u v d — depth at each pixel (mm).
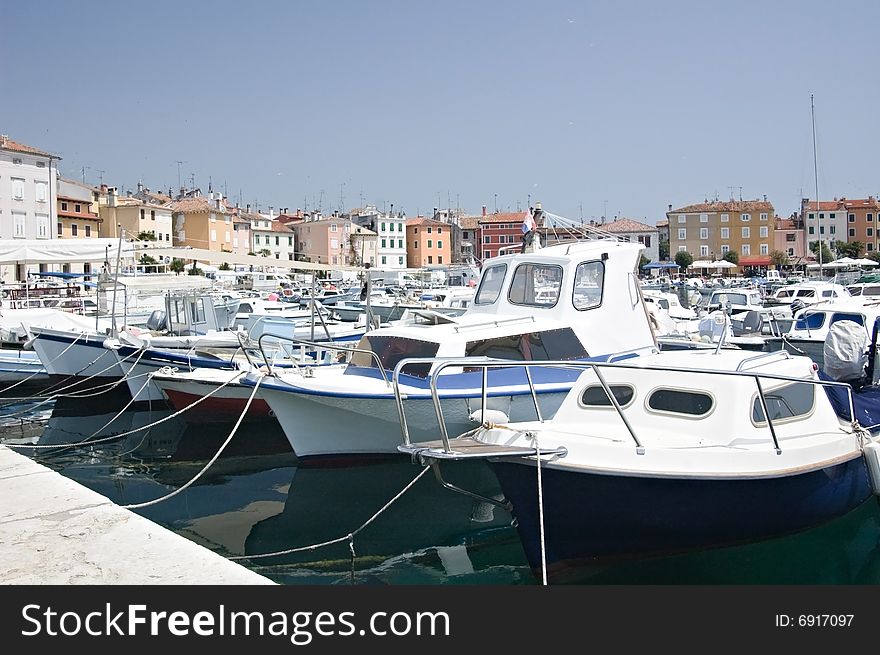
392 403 10867
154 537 5617
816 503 7871
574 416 8297
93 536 5629
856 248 92625
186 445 13898
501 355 11625
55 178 64875
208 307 19547
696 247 103188
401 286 48125
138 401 16891
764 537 7773
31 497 6590
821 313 20172
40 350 18047
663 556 7543
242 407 14016
